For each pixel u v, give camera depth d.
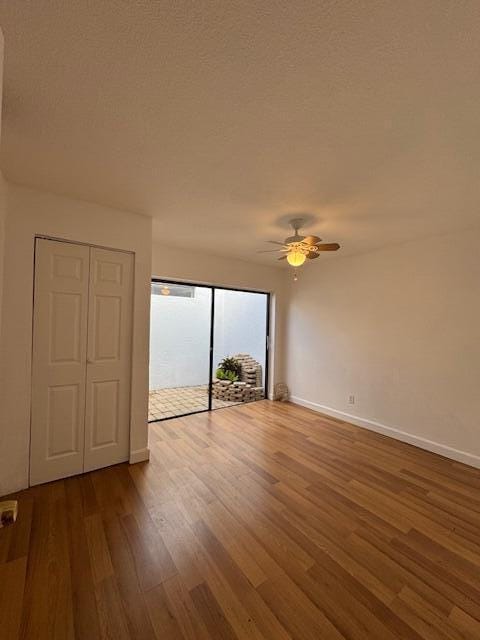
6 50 1.06
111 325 2.61
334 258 4.20
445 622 1.29
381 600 1.39
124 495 2.17
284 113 1.38
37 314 2.27
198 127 1.49
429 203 2.33
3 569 1.51
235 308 5.43
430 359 3.16
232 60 1.10
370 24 0.96
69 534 1.77
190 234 3.26
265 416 4.14
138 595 1.38
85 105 1.34
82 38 1.02
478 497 2.26
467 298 2.89
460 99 1.26
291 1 0.90
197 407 4.54
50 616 1.27
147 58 1.10
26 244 2.19
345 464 2.74
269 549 1.68
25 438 2.21
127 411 2.70
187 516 1.95
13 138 1.59
